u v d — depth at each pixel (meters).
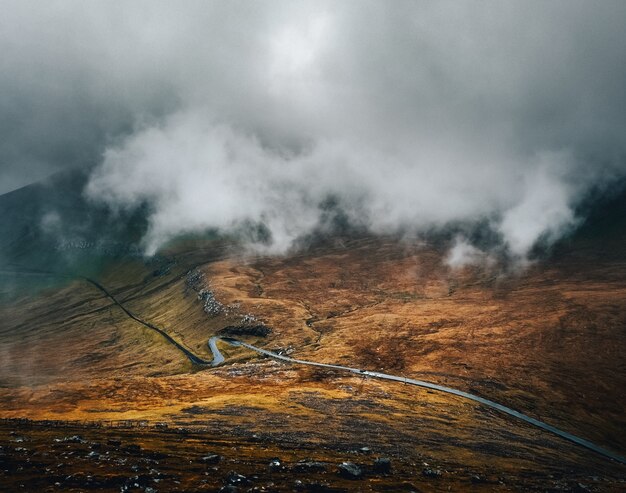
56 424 80.00
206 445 69.00
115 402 146.25
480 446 107.12
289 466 55.62
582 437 148.12
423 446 98.12
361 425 114.50
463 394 181.50
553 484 74.81
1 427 70.19
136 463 48.72
